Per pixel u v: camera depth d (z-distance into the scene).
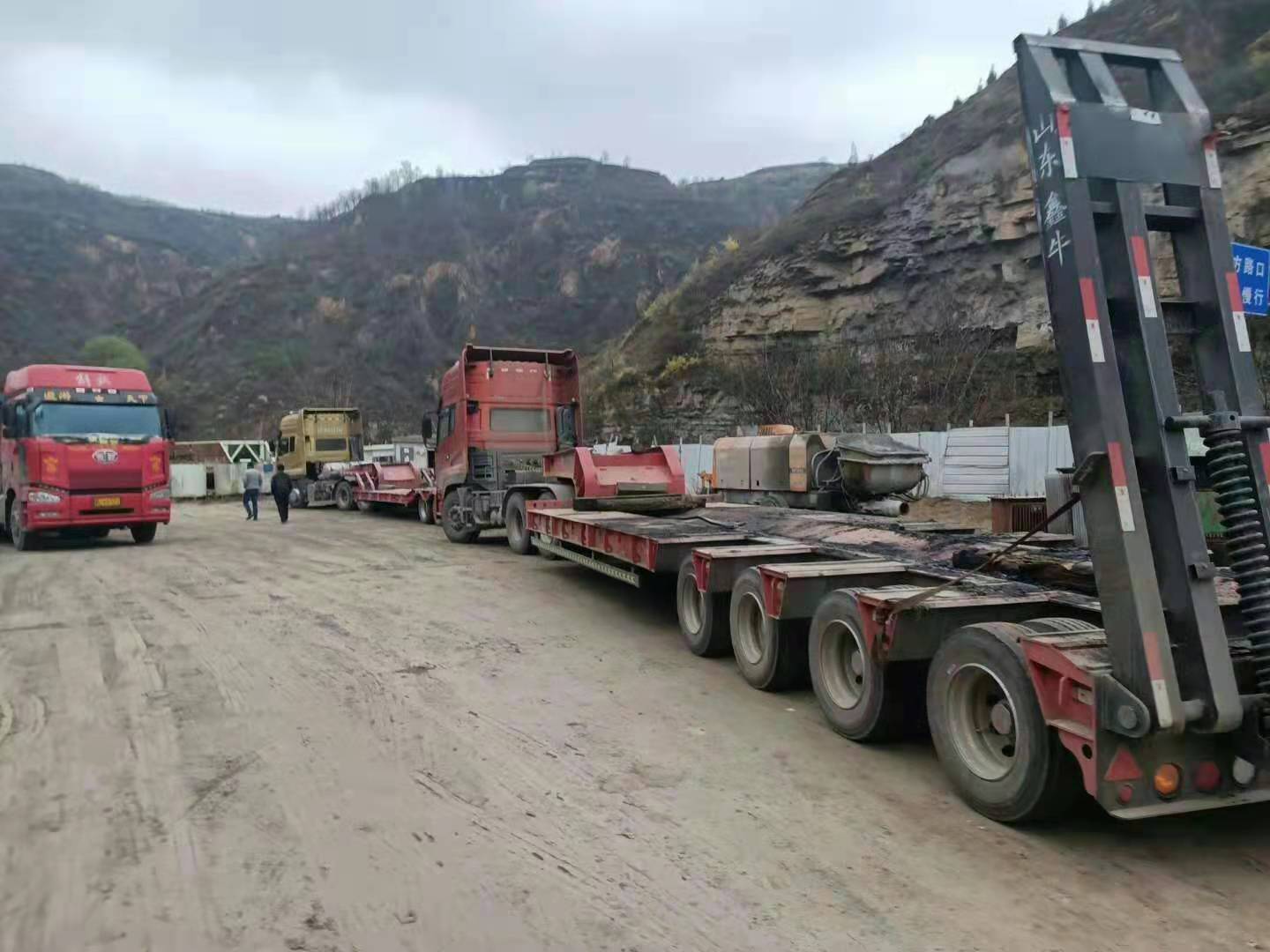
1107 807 3.49
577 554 10.27
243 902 3.35
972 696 4.34
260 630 8.20
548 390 15.97
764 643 6.16
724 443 15.55
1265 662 3.55
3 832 3.95
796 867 3.65
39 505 14.91
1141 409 3.67
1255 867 3.67
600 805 4.28
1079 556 5.51
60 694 6.14
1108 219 3.78
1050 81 3.78
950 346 28.70
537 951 3.04
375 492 24.23
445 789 4.46
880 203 37.91
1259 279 6.66
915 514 17.80
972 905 3.35
